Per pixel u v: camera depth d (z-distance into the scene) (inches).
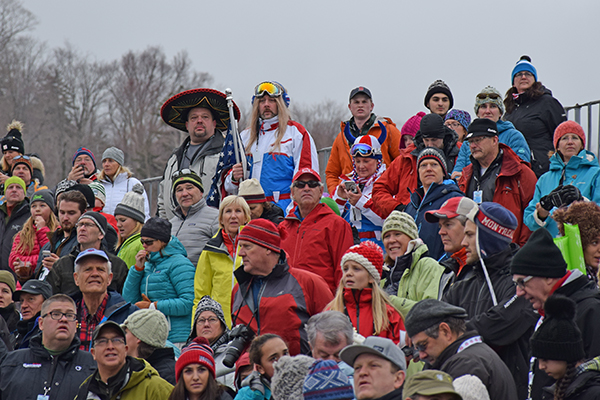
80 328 518.3
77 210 647.1
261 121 706.8
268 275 456.8
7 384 465.1
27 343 540.7
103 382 434.0
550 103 705.6
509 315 361.4
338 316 382.0
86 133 2883.9
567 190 467.5
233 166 679.7
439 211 423.5
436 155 557.9
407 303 447.5
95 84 2947.8
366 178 658.8
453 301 399.5
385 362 315.9
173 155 772.0
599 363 315.6
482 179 569.9
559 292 342.0
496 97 682.8
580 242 378.0
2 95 2856.8
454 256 423.2
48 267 609.0
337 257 537.0
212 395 420.2
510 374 337.7
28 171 903.7
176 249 577.0
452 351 339.3
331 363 302.7
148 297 562.6
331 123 2461.9
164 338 475.8
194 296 557.0
